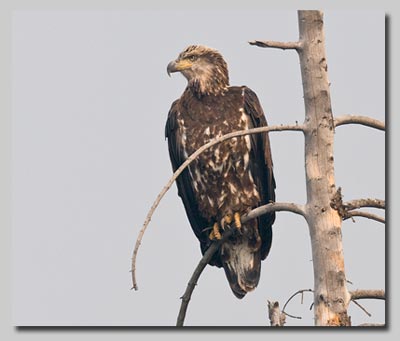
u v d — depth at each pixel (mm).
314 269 11727
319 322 11578
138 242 11109
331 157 11820
